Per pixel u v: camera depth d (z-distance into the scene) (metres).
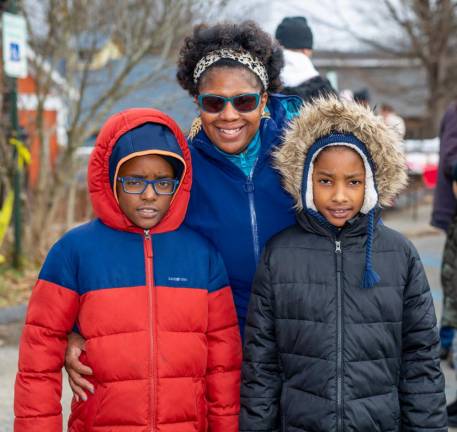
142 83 7.34
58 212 8.75
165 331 2.33
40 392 2.31
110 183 2.41
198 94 2.58
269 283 2.40
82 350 2.36
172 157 2.43
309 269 2.38
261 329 2.40
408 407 2.38
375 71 21.91
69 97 7.57
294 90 3.59
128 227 2.42
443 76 18.52
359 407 2.29
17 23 6.26
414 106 22.02
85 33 7.68
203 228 2.56
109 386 2.28
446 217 4.68
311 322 2.34
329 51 21.33
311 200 2.42
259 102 2.51
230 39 2.49
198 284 2.42
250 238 2.56
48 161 7.58
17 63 6.31
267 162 2.59
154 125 2.43
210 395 2.45
